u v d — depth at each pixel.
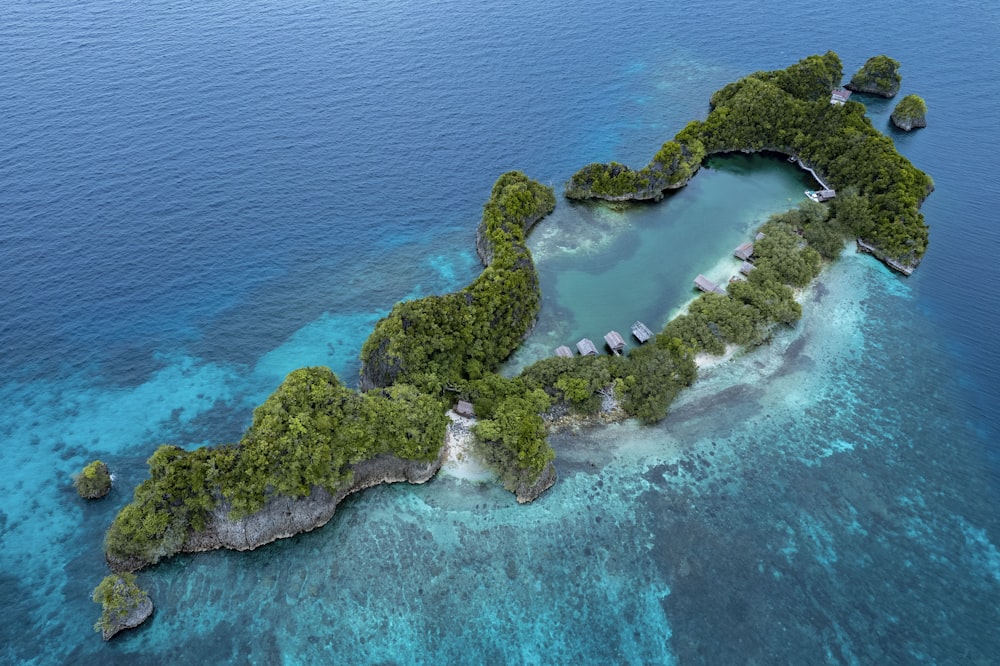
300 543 64.75
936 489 70.00
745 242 107.75
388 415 68.31
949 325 90.81
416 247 106.06
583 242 108.50
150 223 105.62
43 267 96.12
